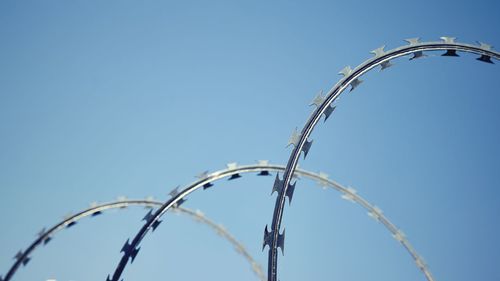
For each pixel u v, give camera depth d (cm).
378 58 1016
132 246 1238
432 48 1027
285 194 981
